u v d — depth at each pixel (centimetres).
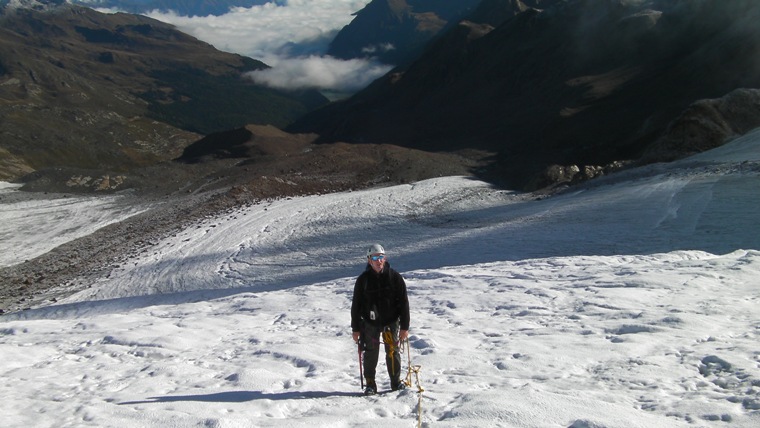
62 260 3928
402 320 669
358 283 671
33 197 6028
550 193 4750
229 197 5281
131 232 4509
